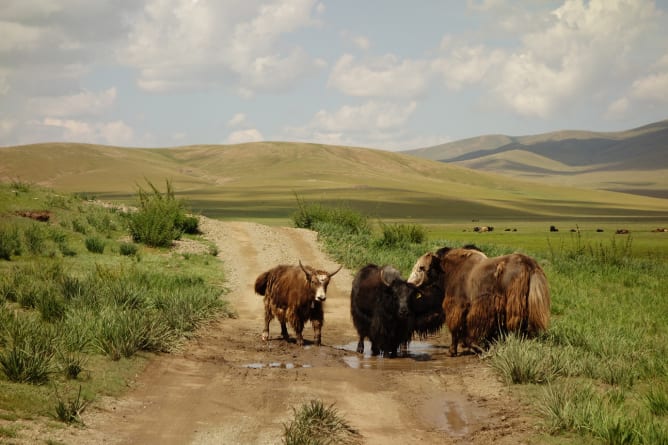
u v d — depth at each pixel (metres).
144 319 12.61
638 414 7.55
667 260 32.31
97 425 7.83
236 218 83.31
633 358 10.94
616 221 105.62
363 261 25.92
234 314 17.59
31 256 21.08
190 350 12.71
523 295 11.59
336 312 19.00
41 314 13.35
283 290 14.21
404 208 128.62
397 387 10.10
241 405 9.02
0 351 9.93
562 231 65.38
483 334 12.12
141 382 9.99
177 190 180.12
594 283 21.98
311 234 32.22
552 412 7.88
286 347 13.88
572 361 10.43
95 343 11.26
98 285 15.96
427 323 13.73
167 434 7.71
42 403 8.12
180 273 21.86
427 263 13.19
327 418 7.93
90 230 26.59
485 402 9.14
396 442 7.58
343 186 186.75
